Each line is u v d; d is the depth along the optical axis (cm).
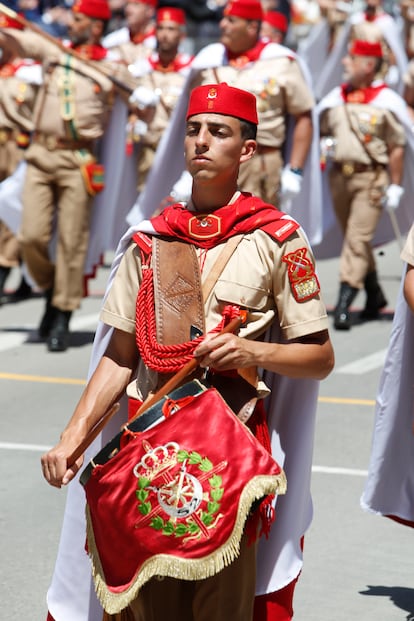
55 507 874
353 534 824
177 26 1778
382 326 1598
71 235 1423
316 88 1995
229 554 463
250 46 1348
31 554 782
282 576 534
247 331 504
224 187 511
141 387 513
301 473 534
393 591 728
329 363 514
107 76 1421
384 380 691
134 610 497
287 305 508
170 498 465
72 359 1394
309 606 702
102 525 477
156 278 502
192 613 501
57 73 1413
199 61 1356
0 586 730
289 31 3073
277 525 534
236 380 504
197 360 485
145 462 469
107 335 534
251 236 507
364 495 705
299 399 530
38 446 1027
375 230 1588
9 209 1480
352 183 1571
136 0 1995
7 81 1752
